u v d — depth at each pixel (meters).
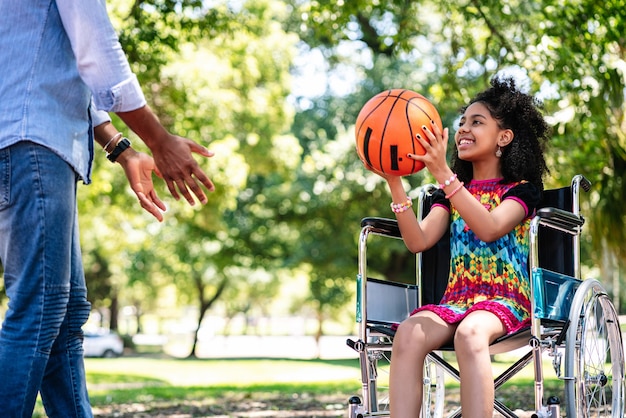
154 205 2.98
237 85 17.41
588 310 3.24
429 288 3.64
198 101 15.33
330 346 49.66
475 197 3.47
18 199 2.43
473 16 8.74
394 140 3.12
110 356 31.44
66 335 2.76
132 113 2.51
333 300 26.30
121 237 24.17
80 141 2.57
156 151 2.62
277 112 18.58
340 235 20.78
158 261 29.55
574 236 3.54
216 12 9.60
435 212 3.55
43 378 2.75
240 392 9.20
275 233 22.47
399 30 9.40
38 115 2.45
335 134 20.28
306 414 6.54
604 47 7.50
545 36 7.61
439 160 3.15
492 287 3.38
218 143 16.50
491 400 2.94
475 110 3.47
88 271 31.80
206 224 18.45
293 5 19.61
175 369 17.08
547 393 7.54
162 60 9.35
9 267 2.48
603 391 3.49
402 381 3.03
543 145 3.65
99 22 2.43
